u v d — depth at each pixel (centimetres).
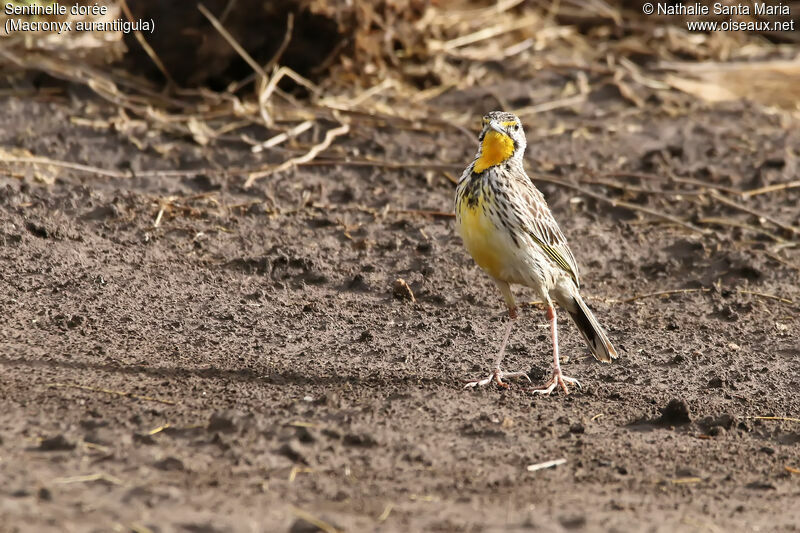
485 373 1063
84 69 1834
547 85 2039
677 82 2103
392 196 1563
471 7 2333
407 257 1377
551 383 1029
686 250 1455
